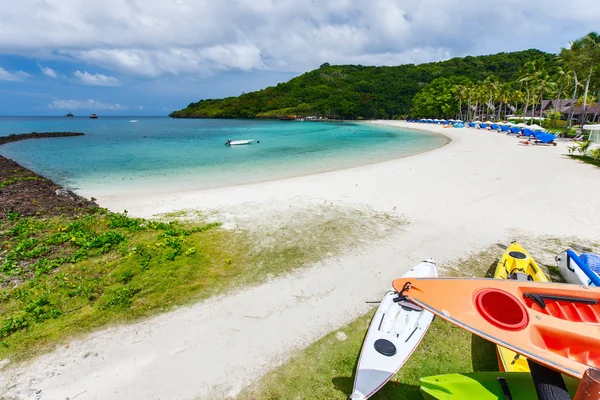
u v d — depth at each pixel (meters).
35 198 16.22
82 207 14.91
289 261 9.91
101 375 5.96
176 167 26.72
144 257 9.96
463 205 14.70
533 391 4.78
